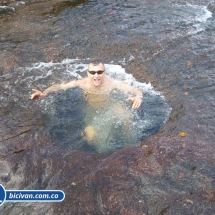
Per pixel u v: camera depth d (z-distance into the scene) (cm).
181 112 274
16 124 269
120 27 433
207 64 343
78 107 287
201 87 305
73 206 197
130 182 210
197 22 441
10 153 238
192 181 208
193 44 385
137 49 382
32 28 443
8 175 219
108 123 267
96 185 210
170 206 193
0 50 388
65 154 237
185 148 235
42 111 284
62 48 392
